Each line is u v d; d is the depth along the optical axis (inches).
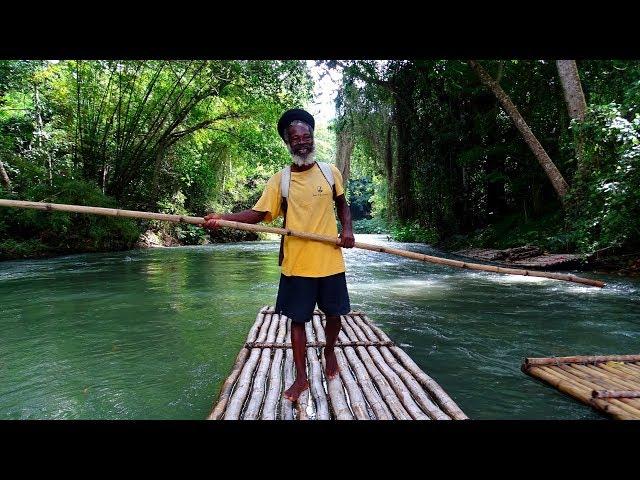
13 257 418.9
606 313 179.9
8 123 581.3
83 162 574.9
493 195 555.5
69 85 557.3
